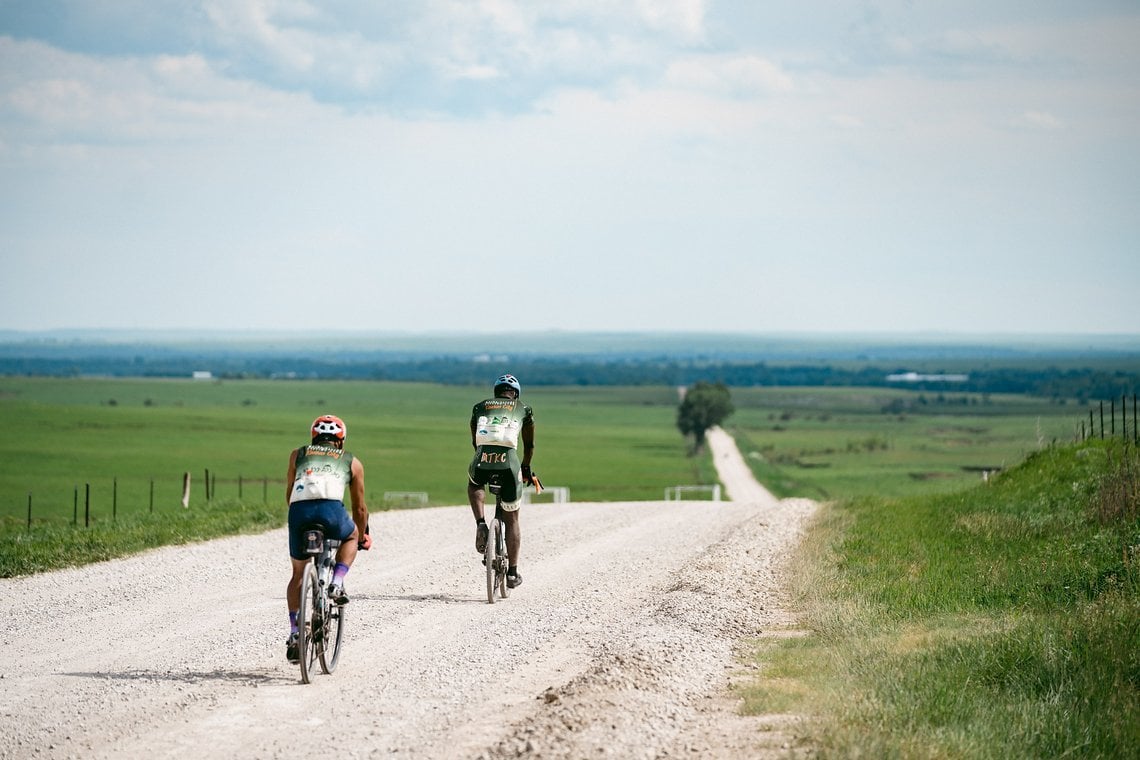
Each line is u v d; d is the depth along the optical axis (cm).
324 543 2675
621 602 3806
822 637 3084
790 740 2078
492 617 3503
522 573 4566
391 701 2438
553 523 6825
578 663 2809
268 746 2095
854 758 1944
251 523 6256
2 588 4075
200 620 3441
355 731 2197
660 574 4519
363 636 3189
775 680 2598
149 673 2709
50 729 2203
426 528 6425
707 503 9131
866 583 3919
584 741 2047
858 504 7400
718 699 2433
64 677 2659
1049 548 4422
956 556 4566
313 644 2647
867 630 3138
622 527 6538
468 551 5272
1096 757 2086
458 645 3056
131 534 5541
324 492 2716
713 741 2095
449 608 3669
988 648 2762
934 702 2339
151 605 3725
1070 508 5419
